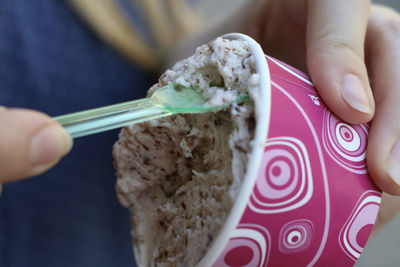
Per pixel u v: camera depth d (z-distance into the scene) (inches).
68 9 13.2
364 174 7.4
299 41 11.6
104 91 13.9
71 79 13.1
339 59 7.9
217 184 6.9
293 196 6.6
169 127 7.7
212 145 7.3
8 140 6.3
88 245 12.9
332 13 8.3
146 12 15.3
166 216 8.1
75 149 12.8
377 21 9.3
